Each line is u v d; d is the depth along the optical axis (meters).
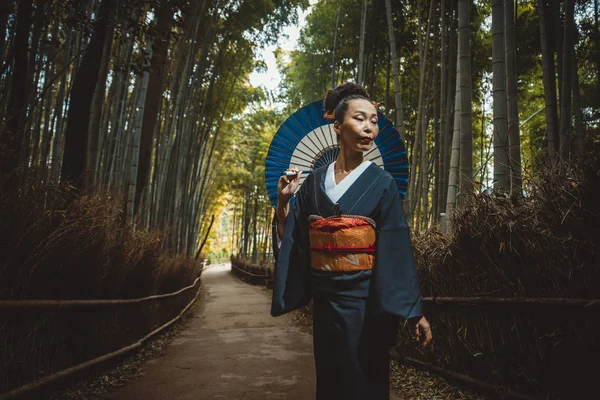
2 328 2.48
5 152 2.59
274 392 3.64
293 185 1.80
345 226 1.58
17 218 2.57
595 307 1.99
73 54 7.37
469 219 2.98
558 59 6.98
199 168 18.67
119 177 8.62
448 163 7.11
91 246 3.62
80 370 3.38
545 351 2.42
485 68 9.88
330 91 1.77
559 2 6.75
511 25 4.16
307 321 8.01
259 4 11.38
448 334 3.44
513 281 2.60
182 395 3.57
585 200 2.05
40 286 2.91
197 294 15.45
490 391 2.88
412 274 1.54
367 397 1.51
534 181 2.44
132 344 4.88
